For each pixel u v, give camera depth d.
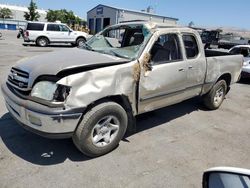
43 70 3.26
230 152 4.09
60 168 3.34
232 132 4.91
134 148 3.98
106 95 3.40
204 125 5.17
